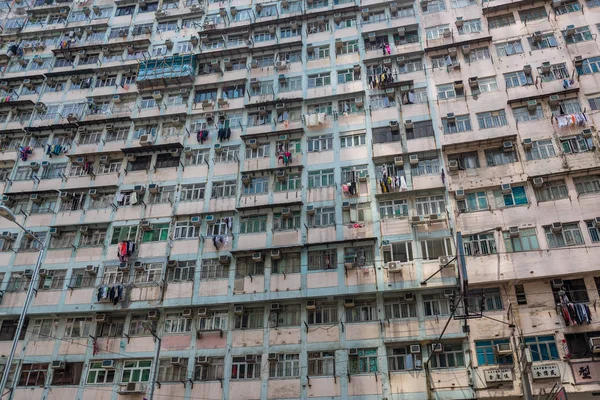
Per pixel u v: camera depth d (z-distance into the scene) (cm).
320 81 2977
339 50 3058
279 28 3244
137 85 3203
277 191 2684
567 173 2342
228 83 3108
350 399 2133
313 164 2714
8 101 3312
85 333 2536
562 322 2102
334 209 2566
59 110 3291
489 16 2895
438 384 2092
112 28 3562
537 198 2352
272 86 3031
